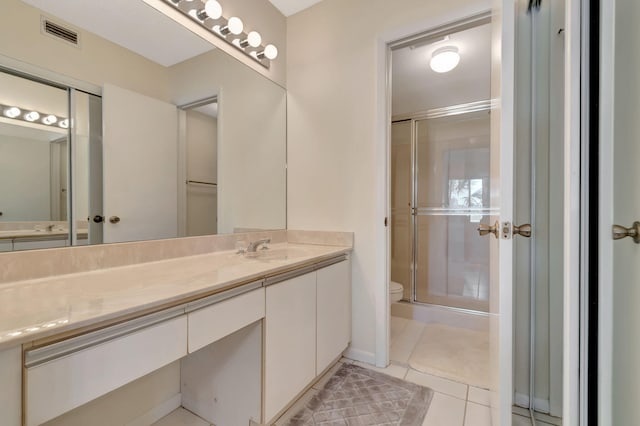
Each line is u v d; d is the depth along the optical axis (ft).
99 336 2.31
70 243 3.67
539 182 4.13
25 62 3.34
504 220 3.13
